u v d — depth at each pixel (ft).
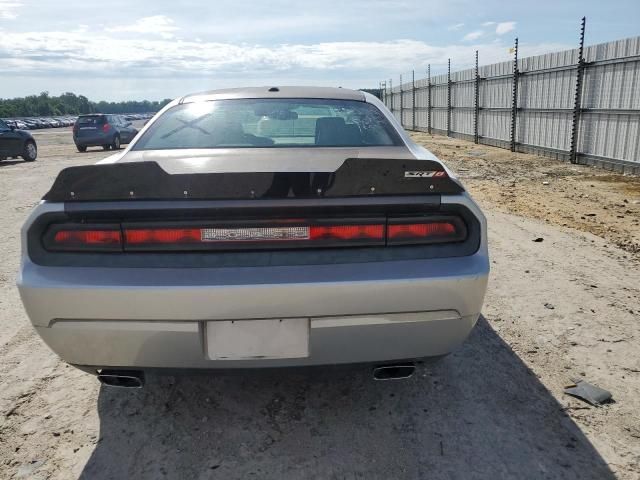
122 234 6.07
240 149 7.84
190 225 6.01
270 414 7.70
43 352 9.84
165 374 6.53
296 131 8.63
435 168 6.18
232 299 5.86
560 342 9.73
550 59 46.01
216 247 6.05
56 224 6.18
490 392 8.13
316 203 6.00
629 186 30.32
